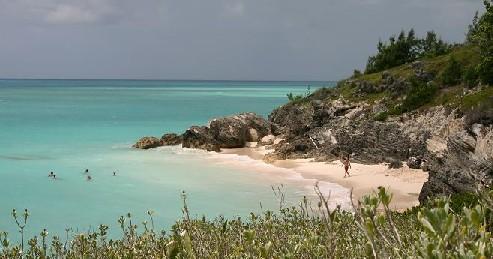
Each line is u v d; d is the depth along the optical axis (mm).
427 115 54938
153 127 92625
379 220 3277
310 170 51219
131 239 8750
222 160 58188
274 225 8586
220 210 35375
